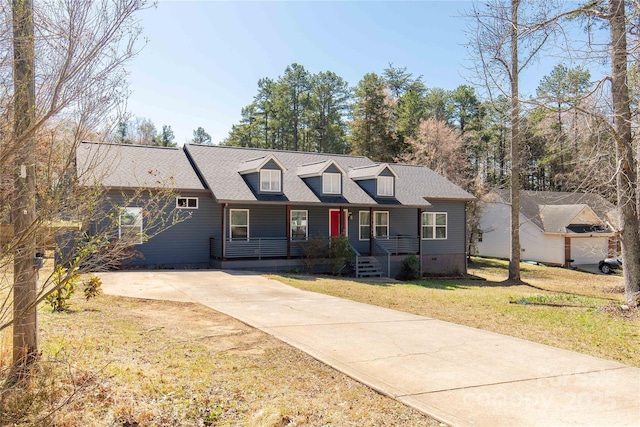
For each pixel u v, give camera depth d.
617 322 11.20
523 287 23.88
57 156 4.54
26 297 5.43
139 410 5.11
